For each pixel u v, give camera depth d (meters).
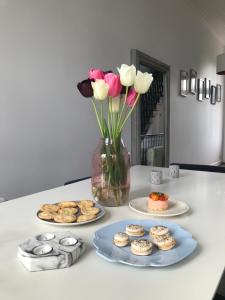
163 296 0.60
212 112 6.69
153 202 1.14
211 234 0.91
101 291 0.62
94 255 0.78
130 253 0.77
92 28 2.88
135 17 3.56
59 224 0.96
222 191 1.47
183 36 4.93
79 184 1.65
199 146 6.01
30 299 0.59
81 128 2.82
